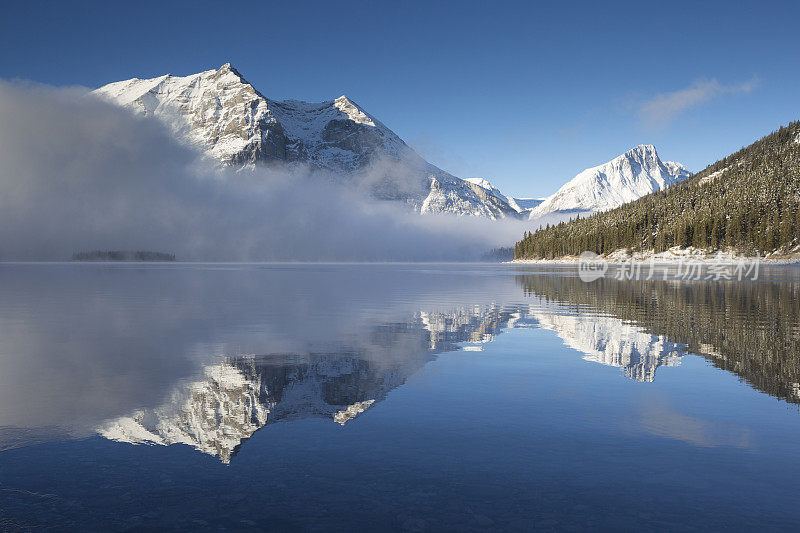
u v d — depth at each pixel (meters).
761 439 8.95
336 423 9.91
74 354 17.14
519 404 11.19
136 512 6.34
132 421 10.02
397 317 28.75
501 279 81.19
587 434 9.23
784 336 20.45
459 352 17.64
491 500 6.66
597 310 31.62
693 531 5.84
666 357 16.53
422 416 10.34
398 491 6.93
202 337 21.14
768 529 5.89
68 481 7.27
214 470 7.66
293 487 7.08
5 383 13.03
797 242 128.25
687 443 8.74
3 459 8.09
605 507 6.46
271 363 15.66
